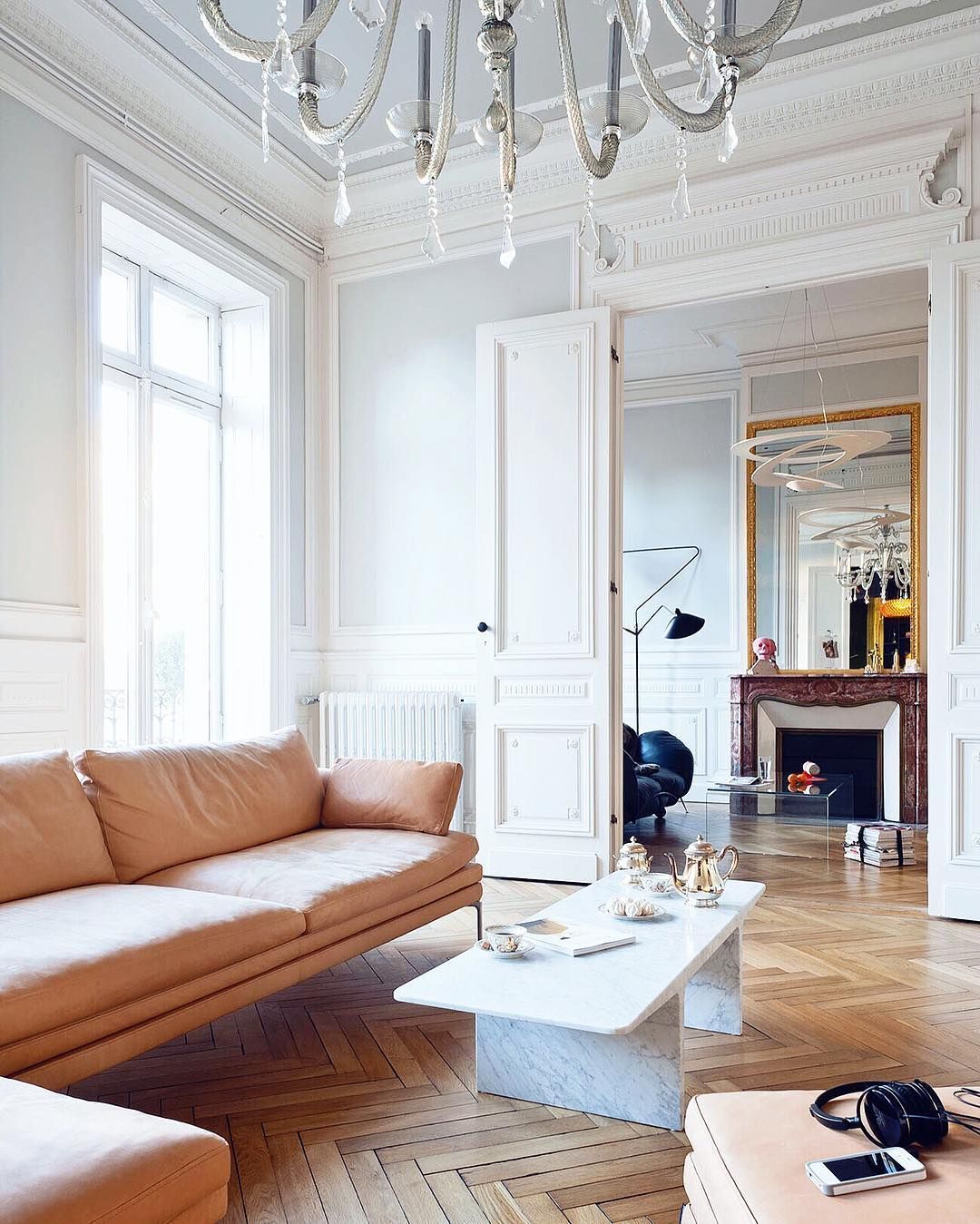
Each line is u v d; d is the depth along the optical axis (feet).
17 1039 5.87
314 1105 7.38
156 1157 3.97
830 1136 4.16
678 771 21.85
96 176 13.32
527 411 15.47
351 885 9.09
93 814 8.96
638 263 15.19
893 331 22.07
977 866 12.63
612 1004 6.45
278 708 16.85
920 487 21.99
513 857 15.28
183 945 7.07
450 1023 9.16
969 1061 8.04
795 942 11.73
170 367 16.56
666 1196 6.11
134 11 12.87
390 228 17.53
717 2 12.57
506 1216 5.89
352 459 17.88
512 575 15.46
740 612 24.17
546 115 15.28
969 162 13.23
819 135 14.19
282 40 6.14
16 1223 3.47
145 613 15.64
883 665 22.40
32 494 12.31
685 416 24.90
